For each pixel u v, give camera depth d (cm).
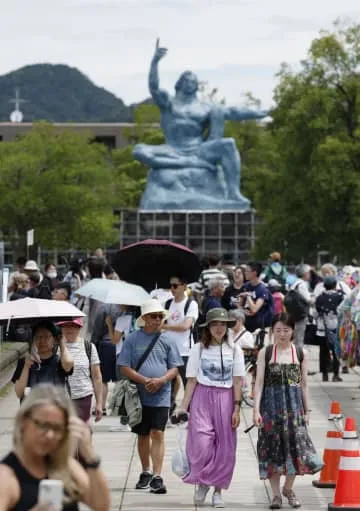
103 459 3494
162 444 3019
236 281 5166
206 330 2917
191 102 17325
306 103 13775
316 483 3070
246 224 16988
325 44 13950
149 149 17175
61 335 2708
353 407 4669
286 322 2853
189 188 17162
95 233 16375
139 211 17125
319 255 17062
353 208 13862
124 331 4100
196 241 17075
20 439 1547
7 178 16112
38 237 16312
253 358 4566
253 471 3325
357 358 5131
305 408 2862
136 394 3008
